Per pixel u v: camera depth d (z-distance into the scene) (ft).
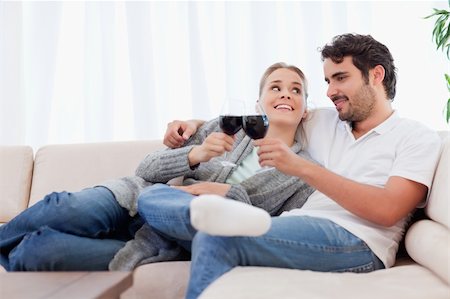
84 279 2.99
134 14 9.12
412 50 8.91
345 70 5.18
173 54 9.27
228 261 3.58
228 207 3.25
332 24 8.86
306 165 4.34
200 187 4.95
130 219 4.97
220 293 3.18
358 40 5.23
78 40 9.48
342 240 4.03
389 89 5.31
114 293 2.88
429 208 4.34
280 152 4.36
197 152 5.04
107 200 4.68
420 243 4.00
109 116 9.15
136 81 9.11
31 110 9.41
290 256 3.82
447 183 4.03
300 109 5.57
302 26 8.93
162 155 5.23
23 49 9.40
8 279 3.03
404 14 8.91
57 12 9.38
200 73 9.00
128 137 9.32
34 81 9.43
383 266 4.23
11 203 6.93
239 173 5.55
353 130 5.37
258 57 8.95
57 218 4.34
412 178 4.33
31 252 3.98
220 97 9.14
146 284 4.31
